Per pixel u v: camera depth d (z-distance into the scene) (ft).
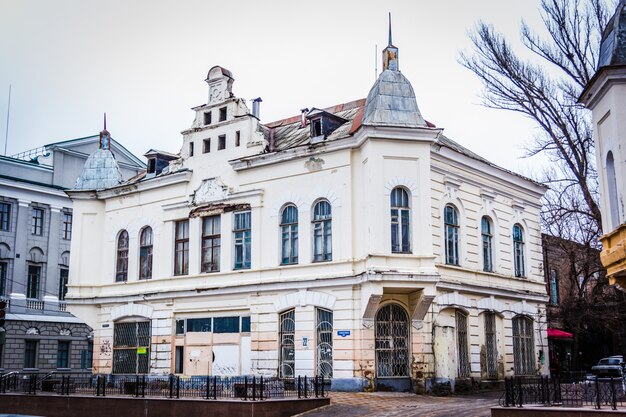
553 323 152.97
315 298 98.53
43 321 166.30
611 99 61.87
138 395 83.35
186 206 116.57
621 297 137.39
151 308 118.01
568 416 57.98
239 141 111.86
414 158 95.86
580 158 92.73
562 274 161.38
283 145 110.22
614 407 57.67
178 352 113.80
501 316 115.85
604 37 66.64
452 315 103.65
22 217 166.61
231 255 109.81
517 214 124.36
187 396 80.69
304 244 101.55
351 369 93.15
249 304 106.01
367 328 93.20
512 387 63.93
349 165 98.73
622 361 136.46
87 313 126.72
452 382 99.25
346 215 97.86
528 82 92.32
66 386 99.35
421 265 93.35
